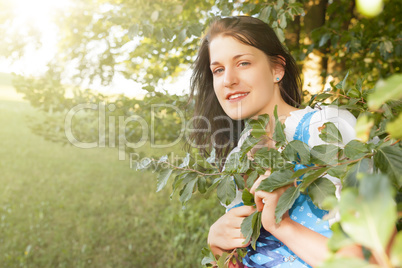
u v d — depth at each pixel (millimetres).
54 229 5984
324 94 1174
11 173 9016
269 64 1214
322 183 801
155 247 5293
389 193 284
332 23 2672
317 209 973
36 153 10812
